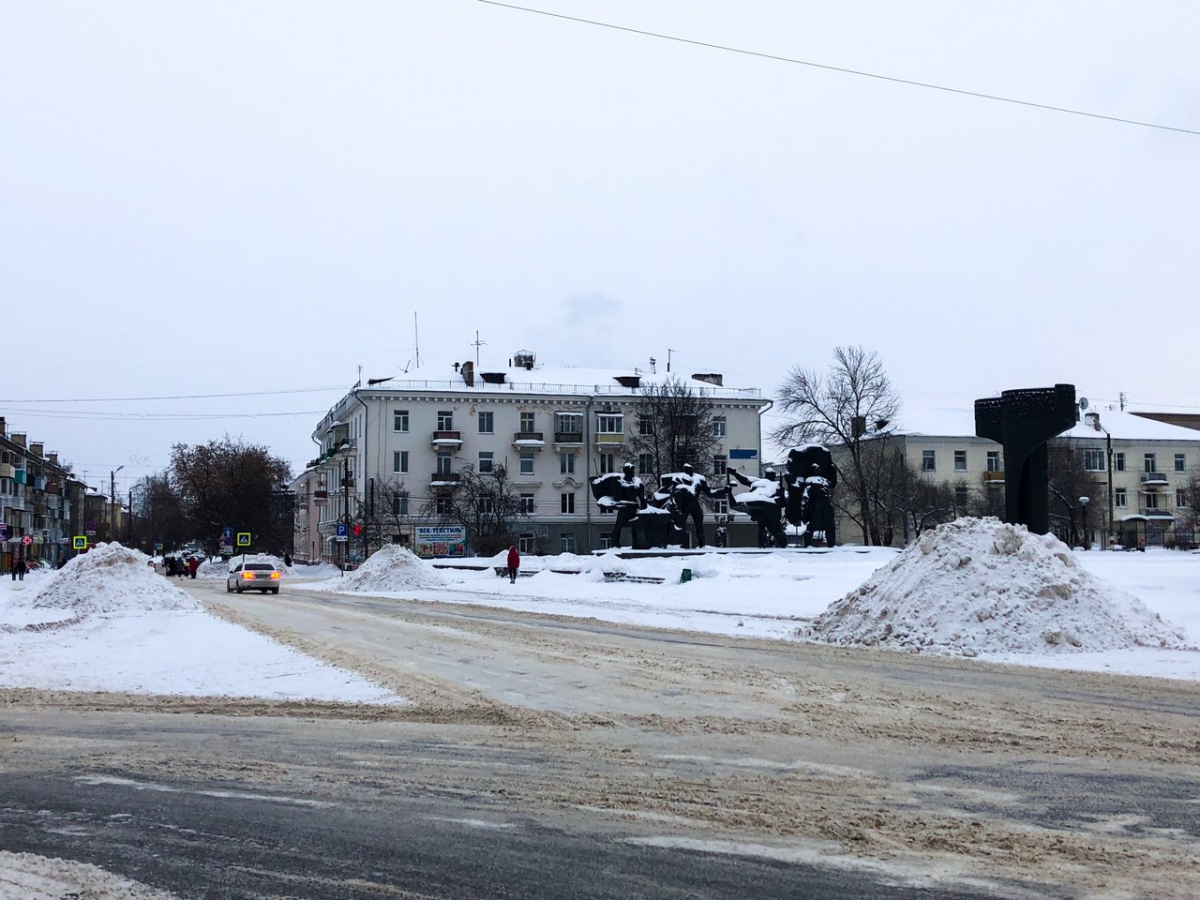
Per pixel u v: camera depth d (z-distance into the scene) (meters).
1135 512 98.94
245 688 15.01
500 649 19.58
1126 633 18.36
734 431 90.56
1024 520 29.27
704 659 17.75
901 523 91.75
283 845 7.14
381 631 23.84
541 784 8.80
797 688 14.27
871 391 71.25
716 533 87.06
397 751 10.26
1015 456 29.38
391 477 84.25
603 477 54.66
